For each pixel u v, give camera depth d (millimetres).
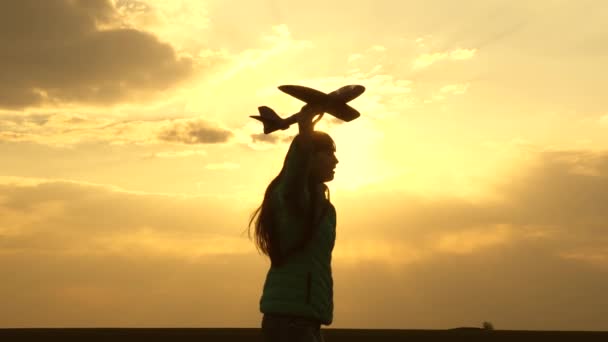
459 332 35781
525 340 32094
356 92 4688
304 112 4758
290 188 4664
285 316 4711
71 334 34125
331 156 4992
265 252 4863
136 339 33156
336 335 41031
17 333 33625
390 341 36406
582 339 30672
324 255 4852
